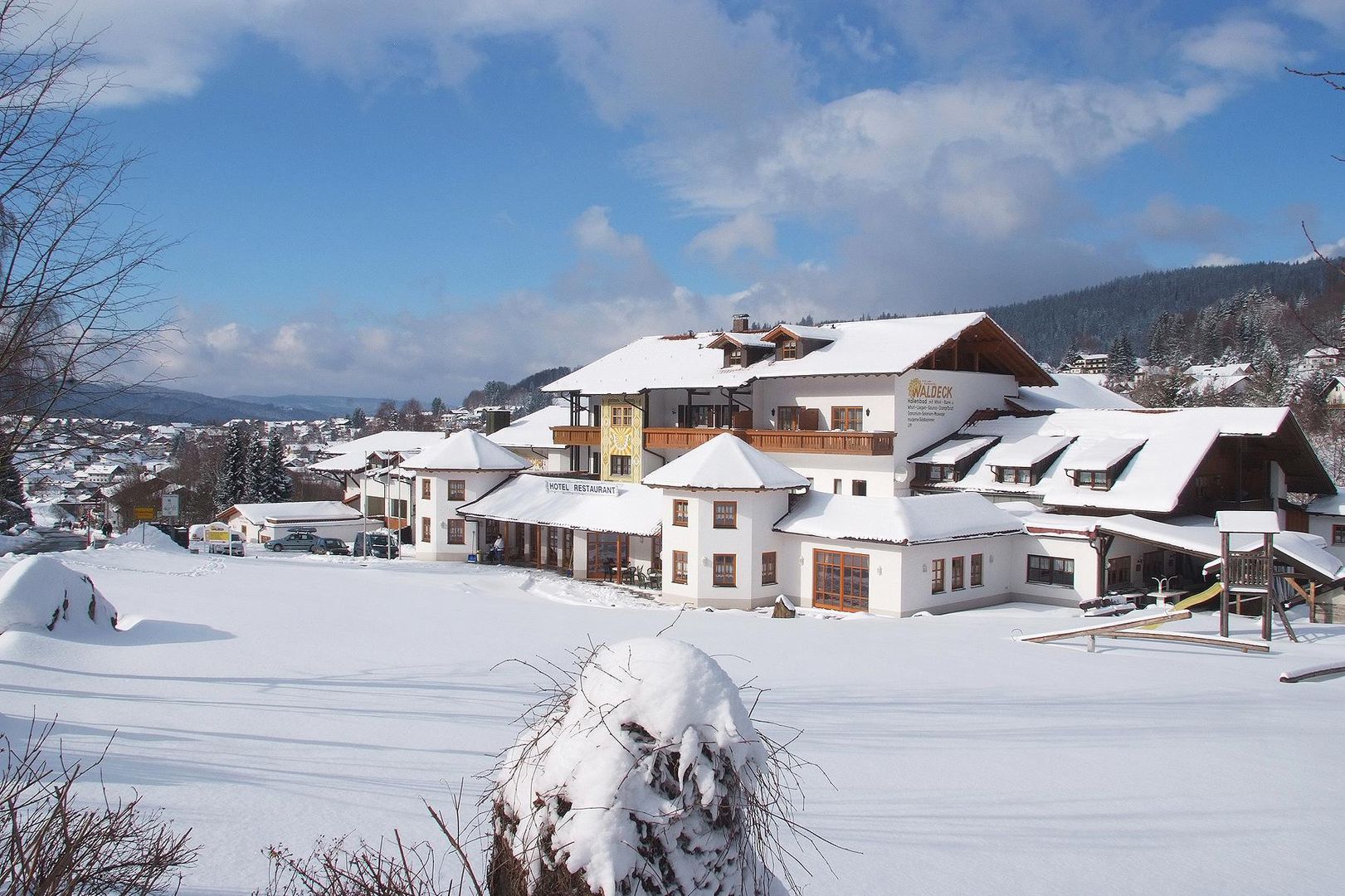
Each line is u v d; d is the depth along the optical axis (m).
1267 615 18.77
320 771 7.66
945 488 32.12
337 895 4.32
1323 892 6.00
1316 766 9.11
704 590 28.67
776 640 17.36
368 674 12.59
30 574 13.04
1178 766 9.01
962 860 6.29
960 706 11.70
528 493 38.38
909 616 25.08
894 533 25.78
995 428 33.75
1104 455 29.16
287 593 22.30
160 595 20.55
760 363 37.69
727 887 3.37
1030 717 11.14
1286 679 13.84
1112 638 18.45
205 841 5.79
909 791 7.88
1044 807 7.56
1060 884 5.95
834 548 27.66
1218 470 30.62
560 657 14.43
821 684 13.00
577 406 45.03
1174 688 13.27
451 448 39.88
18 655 11.71
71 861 4.16
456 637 16.38
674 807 3.30
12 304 7.08
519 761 3.65
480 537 40.03
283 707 10.19
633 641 3.75
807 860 6.11
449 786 7.31
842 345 36.28
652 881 3.20
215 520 61.28
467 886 5.09
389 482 53.41
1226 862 6.47
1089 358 126.12
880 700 11.94
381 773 7.66
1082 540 26.92
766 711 11.02
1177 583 29.84
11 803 4.66
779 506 29.36
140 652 13.23
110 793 6.59
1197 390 71.44
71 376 7.45
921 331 35.12
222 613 18.06
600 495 35.75
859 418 34.25
